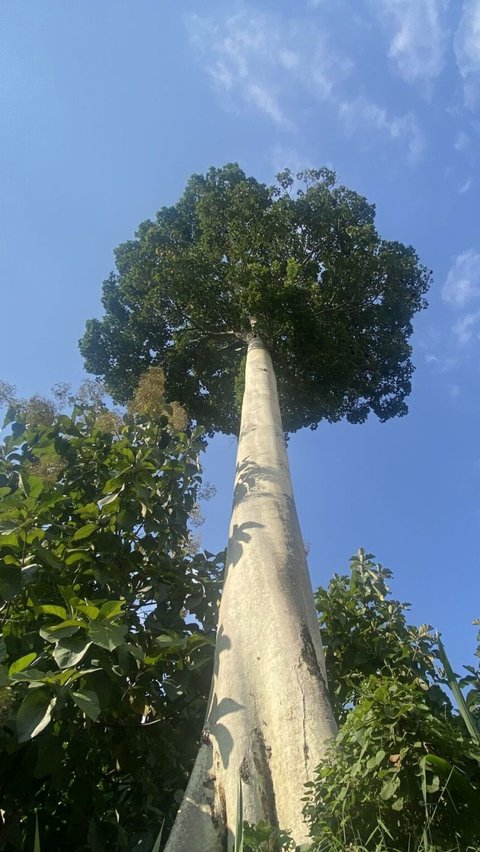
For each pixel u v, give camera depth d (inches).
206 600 271.1
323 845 117.2
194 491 308.7
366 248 546.3
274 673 181.8
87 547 240.4
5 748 187.8
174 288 520.1
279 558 224.2
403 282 560.4
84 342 567.5
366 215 577.3
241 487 266.8
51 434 300.2
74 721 201.9
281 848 126.0
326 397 540.7
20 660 166.6
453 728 123.9
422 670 249.6
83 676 181.0
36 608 201.8
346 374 528.4
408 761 115.1
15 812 193.5
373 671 253.0
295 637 192.2
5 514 211.8
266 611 202.1
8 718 179.8
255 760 163.8
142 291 559.8
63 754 185.6
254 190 569.3
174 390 572.1
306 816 134.3
